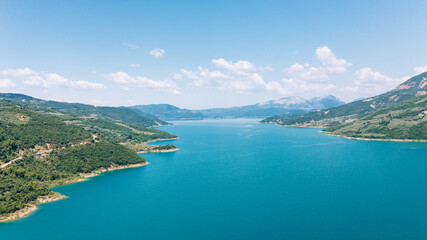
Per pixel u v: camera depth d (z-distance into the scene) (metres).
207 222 158.88
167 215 170.12
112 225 157.75
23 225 159.50
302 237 139.50
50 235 146.88
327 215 163.75
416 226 147.88
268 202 186.75
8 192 186.62
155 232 148.50
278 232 145.00
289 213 168.00
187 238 141.12
